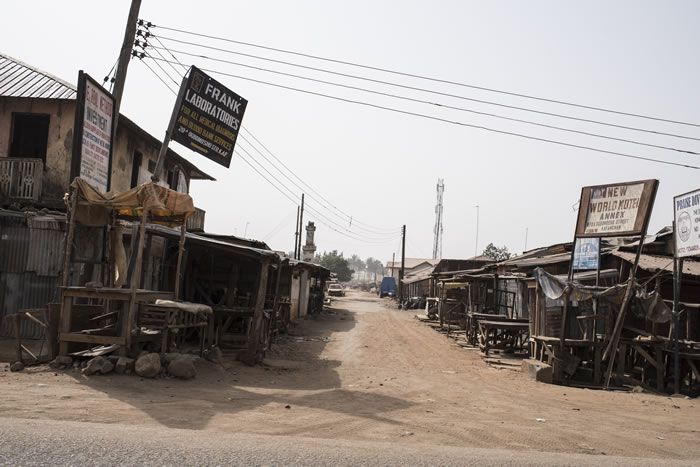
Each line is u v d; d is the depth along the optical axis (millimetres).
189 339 16734
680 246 14750
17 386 8594
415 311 49094
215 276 18453
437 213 83438
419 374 14664
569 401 11664
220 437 5953
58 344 10711
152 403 8070
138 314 11398
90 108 14180
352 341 22922
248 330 16062
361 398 10188
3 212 15742
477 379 14438
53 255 15695
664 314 14820
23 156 20219
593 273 19594
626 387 14844
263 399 9273
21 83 20422
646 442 7949
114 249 12953
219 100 16438
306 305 35750
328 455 5395
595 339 15445
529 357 18828
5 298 15578
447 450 6199
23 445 5051
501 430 8055
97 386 9016
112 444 5258
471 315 23484
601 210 16250
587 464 5883
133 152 23344
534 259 25641
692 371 15109
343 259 131250
